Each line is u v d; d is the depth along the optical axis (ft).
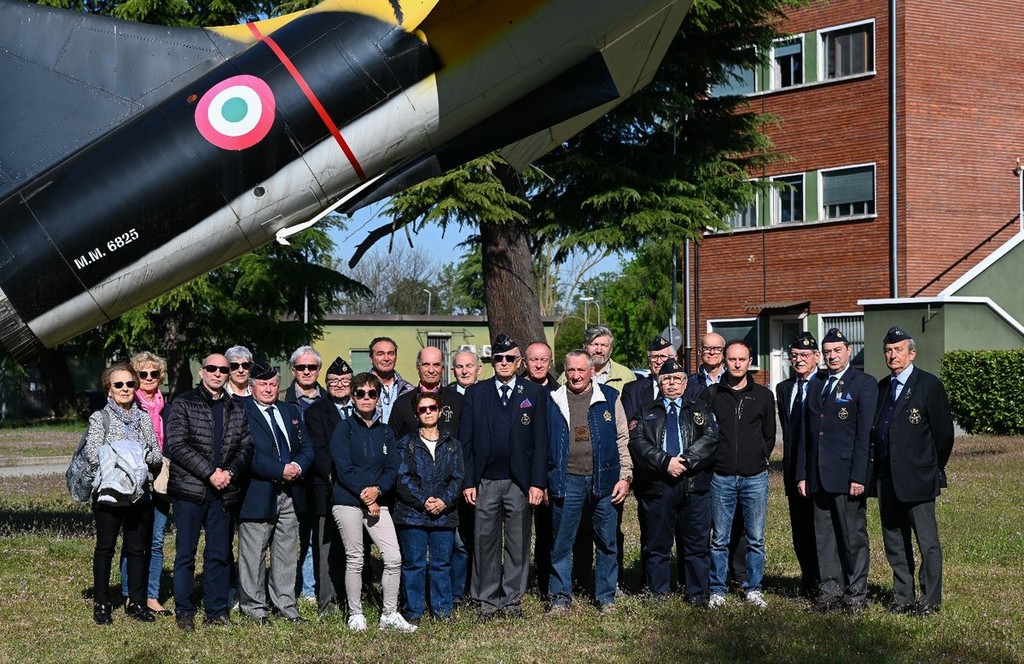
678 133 51.72
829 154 84.79
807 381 24.67
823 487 23.52
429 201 42.34
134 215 25.84
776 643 20.72
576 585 26.43
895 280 80.94
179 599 22.88
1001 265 77.71
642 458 24.20
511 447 23.81
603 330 26.99
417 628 22.72
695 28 47.50
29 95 26.84
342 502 23.03
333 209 27.78
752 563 24.49
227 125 26.23
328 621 23.48
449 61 27.37
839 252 84.33
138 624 22.86
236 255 27.84
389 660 20.13
